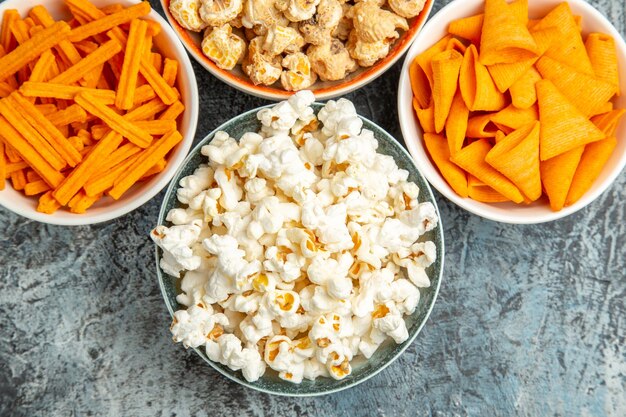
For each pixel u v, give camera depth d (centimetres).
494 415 60
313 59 53
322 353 49
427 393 59
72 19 51
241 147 50
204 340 50
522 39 51
